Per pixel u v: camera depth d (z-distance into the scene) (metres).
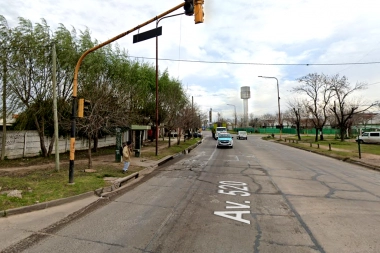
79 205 6.95
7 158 14.59
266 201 7.29
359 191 8.59
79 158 16.09
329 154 20.62
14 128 15.46
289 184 9.64
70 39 15.70
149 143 32.25
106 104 13.53
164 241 4.59
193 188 9.02
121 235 4.88
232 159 18.17
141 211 6.42
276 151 24.83
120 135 14.91
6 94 14.00
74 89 9.06
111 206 6.89
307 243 4.48
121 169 12.33
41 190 7.83
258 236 4.80
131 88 20.64
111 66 18.58
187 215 6.06
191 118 33.34
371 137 33.56
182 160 17.78
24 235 4.89
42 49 14.73
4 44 13.78
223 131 49.38
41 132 15.75
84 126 11.80
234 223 5.51
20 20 14.21
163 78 28.72
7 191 7.50
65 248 4.32
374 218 5.86
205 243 4.49
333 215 6.05
